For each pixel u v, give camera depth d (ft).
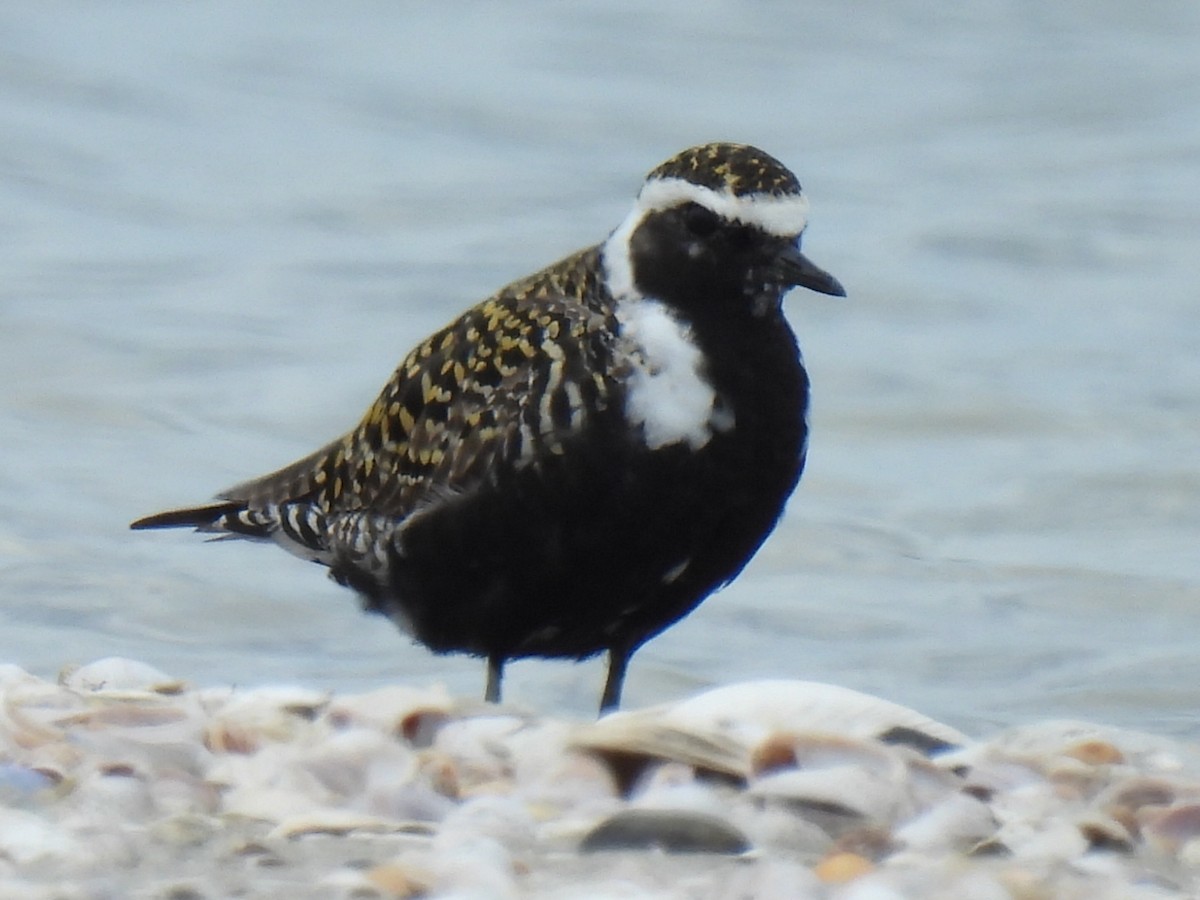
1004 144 91.97
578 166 88.07
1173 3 110.42
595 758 28.27
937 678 45.96
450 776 27.61
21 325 66.80
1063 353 67.87
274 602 48.32
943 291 74.08
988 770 28.89
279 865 24.31
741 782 27.91
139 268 73.82
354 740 28.30
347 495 35.68
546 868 24.75
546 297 33.60
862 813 26.84
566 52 103.19
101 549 51.26
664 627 34.60
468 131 92.58
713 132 92.73
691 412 32.32
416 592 34.65
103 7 105.60
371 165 87.15
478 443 33.19
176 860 24.47
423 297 72.28
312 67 99.30
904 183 86.33
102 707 29.86
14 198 80.84
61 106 91.50
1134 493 57.62
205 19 105.29
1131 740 31.76
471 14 108.99
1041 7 110.11
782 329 32.96
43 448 58.23
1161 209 82.12
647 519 32.68
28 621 47.24
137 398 62.03
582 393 32.45
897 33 106.63
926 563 52.80
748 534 33.27
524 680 44.75
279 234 78.54
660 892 23.54
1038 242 78.69
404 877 23.44
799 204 32.37
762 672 45.98
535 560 33.24
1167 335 69.62
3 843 24.49
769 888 23.50
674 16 108.37
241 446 59.31
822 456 60.70
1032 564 52.54
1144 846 26.53
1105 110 95.55
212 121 91.71
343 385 63.52
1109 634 48.49
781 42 105.09
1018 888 24.08
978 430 62.44
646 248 32.63
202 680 44.47
